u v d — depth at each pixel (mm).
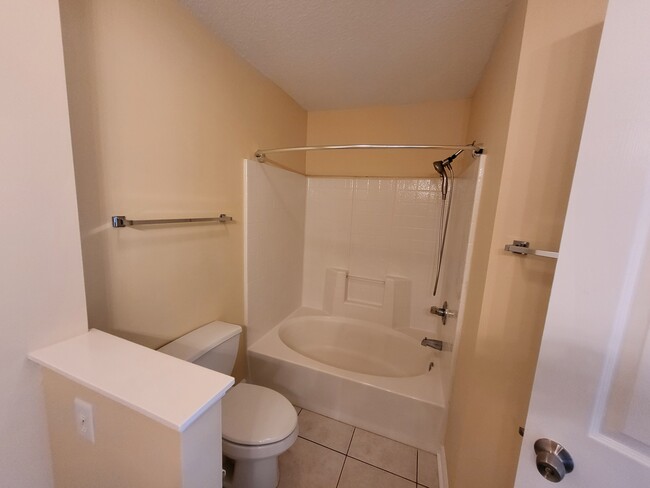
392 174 2207
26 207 660
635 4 422
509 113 895
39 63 653
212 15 1200
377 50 1425
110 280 964
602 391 476
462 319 1367
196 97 1254
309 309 2535
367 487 1327
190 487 593
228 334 1356
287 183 2121
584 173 476
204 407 571
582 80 775
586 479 499
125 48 946
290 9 1145
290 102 2072
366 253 2371
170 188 1165
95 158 883
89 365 682
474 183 1289
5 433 687
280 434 1146
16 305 666
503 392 984
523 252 820
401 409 1550
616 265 452
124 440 636
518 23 906
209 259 1431
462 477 1106
